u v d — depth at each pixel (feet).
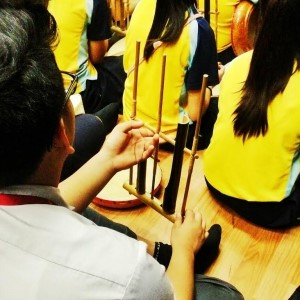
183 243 4.21
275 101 4.41
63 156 2.38
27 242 1.99
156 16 5.39
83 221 2.22
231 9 7.34
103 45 7.01
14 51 1.88
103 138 5.65
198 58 5.40
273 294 4.51
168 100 5.75
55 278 1.93
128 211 5.33
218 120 5.10
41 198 2.20
